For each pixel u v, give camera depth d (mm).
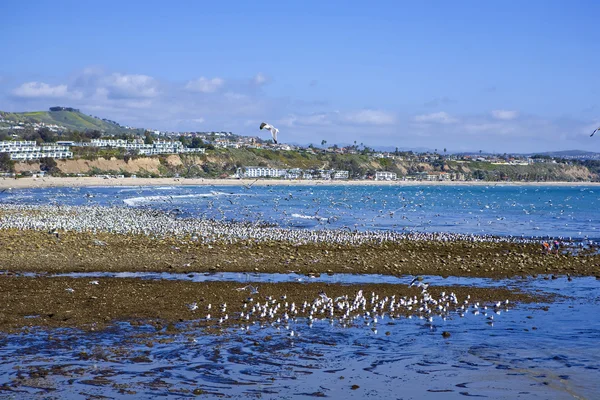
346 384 23266
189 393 22125
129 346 27047
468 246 62844
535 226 92750
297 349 27141
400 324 31422
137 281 40344
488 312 34156
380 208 129250
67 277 41531
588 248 63938
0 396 21438
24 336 28172
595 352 27250
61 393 21828
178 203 133625
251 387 22812
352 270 46469
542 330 30625
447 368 25125
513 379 23984
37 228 71125
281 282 41125
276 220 94500
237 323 30938
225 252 54344
